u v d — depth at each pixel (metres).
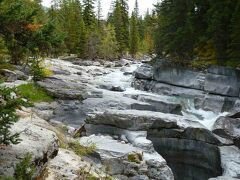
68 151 10.26
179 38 33.75
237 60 28.61
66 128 17.23
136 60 82.00
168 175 14.34
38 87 22.84
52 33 7.62
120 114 17.89
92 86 29.67
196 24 33.91
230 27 29.92
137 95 26.30
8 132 7.25
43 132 8.82
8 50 7.98
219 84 28.78
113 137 17.34
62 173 8.34
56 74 31.70
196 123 20.44
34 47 7.63
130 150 14.07
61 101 22.48
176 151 19.36
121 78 41.12
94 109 22.05
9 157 6.98
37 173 7.34
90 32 70.31
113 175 13.07
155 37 37.88
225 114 26.03
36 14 7.51
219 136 20.77
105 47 72.81
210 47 32.69
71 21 69.25
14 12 6.94
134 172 13.41
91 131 18.17
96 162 13.09
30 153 7.35
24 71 24.30
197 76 30.88
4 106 6.34
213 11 30.97
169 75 33.00
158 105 24.09
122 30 80.44
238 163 17.75
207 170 19.34
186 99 28.88
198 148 19.55
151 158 14.73
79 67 46.53
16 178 6.52
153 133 18.58
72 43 68.25
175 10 34.91
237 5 28.31
